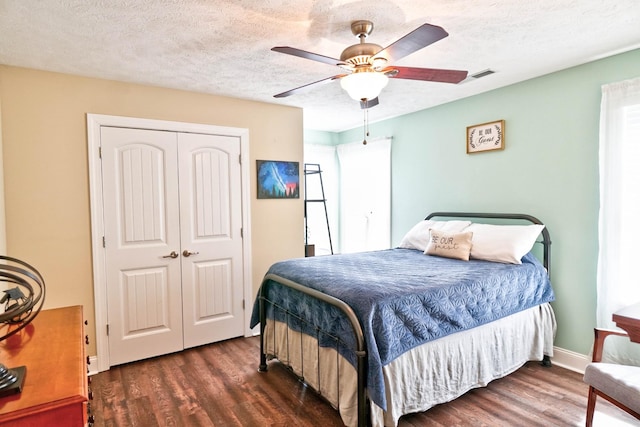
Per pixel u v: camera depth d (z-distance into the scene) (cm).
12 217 253
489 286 240
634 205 246
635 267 245
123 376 275
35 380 108
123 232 294
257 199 363
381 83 188
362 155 492
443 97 358
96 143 281
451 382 221
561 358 288
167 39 216
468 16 194
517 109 315
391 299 196
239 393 249
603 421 212
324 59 180
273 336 283
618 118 248
